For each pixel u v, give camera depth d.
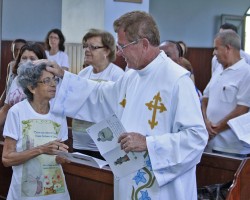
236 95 3.78
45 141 2.75
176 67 2.38
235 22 11.68
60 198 2.78
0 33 9.17
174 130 2.34
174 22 11.30
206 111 3.98
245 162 2.55
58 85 2.82
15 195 2.73
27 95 2.78
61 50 6.85
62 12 9.09
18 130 2.71
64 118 2.87
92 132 2.43
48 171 2.74
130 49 2.35
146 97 2.40
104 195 2.95
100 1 7.57
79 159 2.62
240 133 3.36
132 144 2.25
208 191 2.97
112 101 2.75
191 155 2.28
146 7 7.72
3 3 9.16
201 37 11.55
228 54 3.82
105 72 3.60
